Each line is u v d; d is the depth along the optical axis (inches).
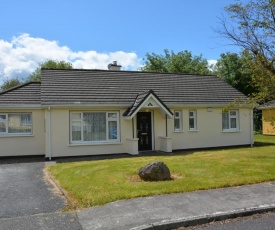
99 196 313.6
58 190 364.8
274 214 275.3
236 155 602.2
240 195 319.3
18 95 697.0
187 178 386.6
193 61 2030.0
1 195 346.3
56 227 243.9
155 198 310.0
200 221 254.5
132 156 657.6
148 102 683.4
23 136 681.0
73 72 795.4
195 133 781.9
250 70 566.9
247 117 838.5
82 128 679.1
